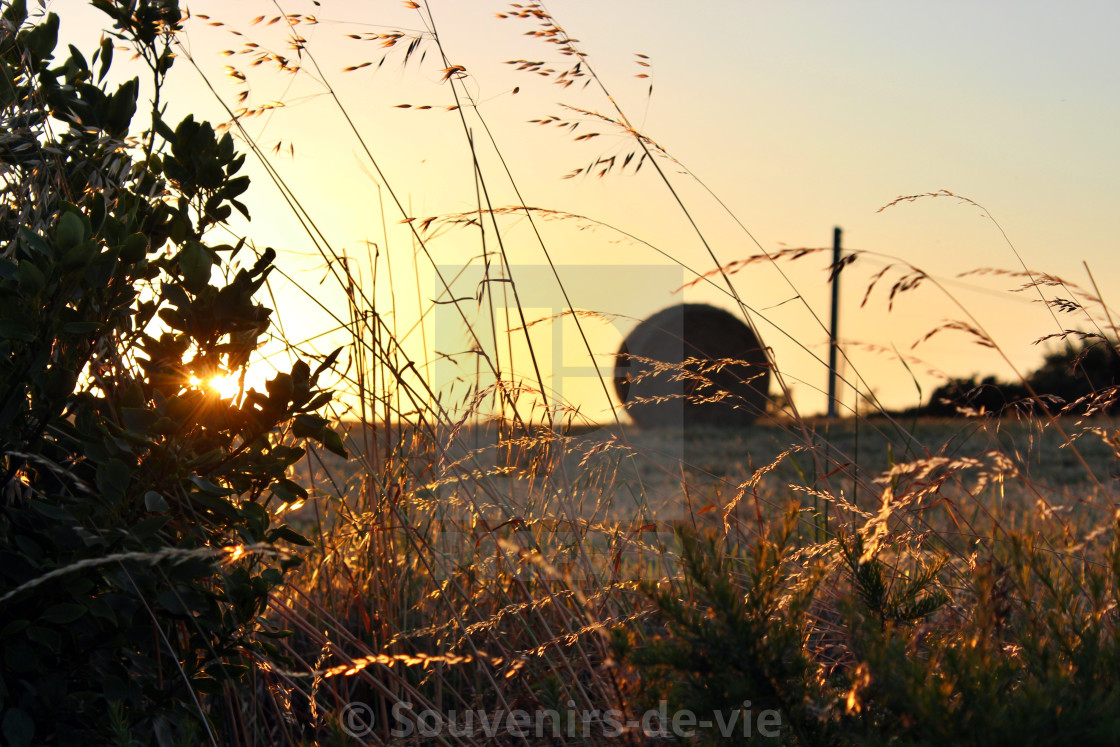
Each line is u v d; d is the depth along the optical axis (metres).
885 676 1.07
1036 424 2.07
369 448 2.33
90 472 1.64
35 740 1.46
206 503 1.57
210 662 1.62
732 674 1.17
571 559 2.13
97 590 1.52
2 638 1.42
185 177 1.80
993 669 1.11
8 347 1.41
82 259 1.39
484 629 1.91
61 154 1.69
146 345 1.60
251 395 1.58
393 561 2.12
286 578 2.14
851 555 1.46
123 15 1.79
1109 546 1.33
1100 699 1.02
